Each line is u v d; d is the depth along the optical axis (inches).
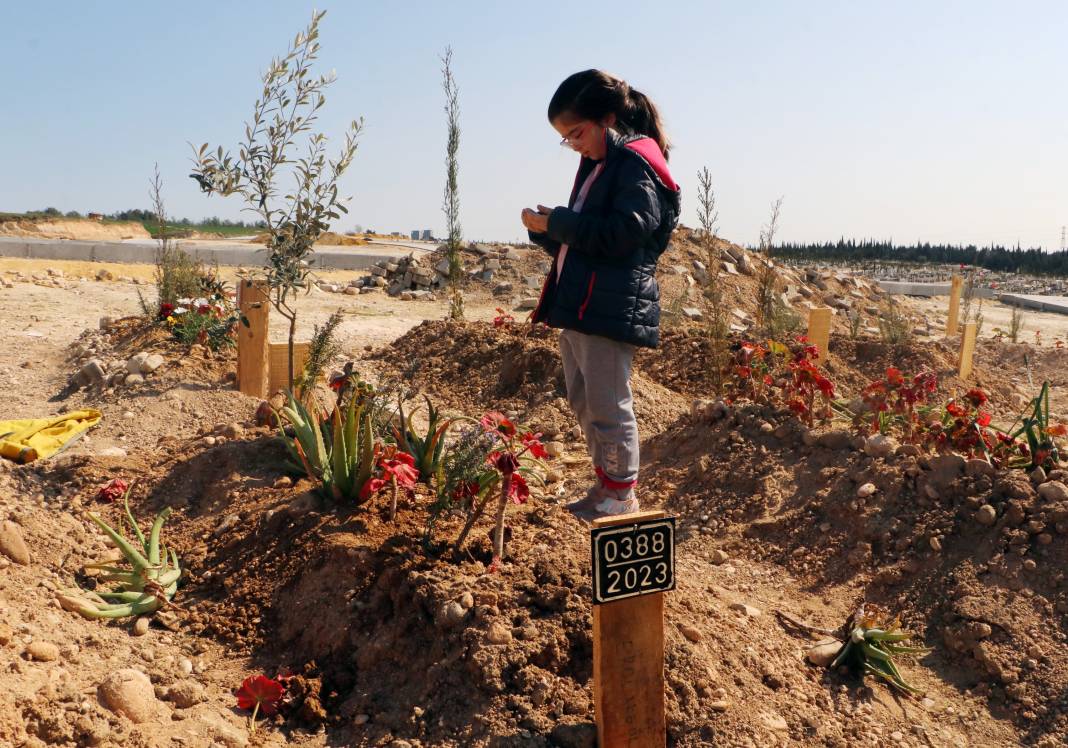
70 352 347.9
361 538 147.6
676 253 660.7
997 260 1754.4
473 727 115.0
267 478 186.5
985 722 135.9
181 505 182.7
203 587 152.0
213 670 131.4
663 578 112.3
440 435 176.2
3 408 281.6
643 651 112.3
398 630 130.3
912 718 133.5
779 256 1860.2
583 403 149.3
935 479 185.3
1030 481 178.9
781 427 218.1
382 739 116.4
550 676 120.6
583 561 140.4
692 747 116.8
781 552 184.4
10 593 135.5
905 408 213.0
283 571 148.0
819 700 132.3
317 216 211.3
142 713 114.0
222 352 307.4
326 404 248.7
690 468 219.0
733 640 137.2
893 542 176.4
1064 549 162.1
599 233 128.0
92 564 148.5
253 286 270.4
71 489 189.8
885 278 1408.7
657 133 142.9
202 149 198.2
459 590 131.3
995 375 457.4
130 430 248.5
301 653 134.0
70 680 115.8
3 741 100.7
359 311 559.8
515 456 143.3
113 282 639.1
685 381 335.3
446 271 693.3
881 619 160.1
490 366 328.5
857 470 195.5
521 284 687.1
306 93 201.9
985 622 152.3
